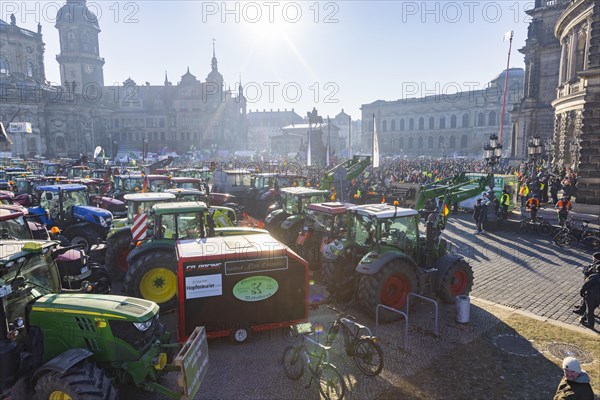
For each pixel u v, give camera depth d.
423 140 123.81
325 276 10.20
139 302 6.37
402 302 9.29
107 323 5.82
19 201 18.50
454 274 10.23
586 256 14.86
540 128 50.97
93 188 22.38
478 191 13.13
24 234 10.30
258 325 8.16
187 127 100.12
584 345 8.00
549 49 49.31
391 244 9.66
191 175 28.84
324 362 6.53
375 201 26.36
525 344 8.08
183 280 7.62
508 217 22.27
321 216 12.47
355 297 9.58
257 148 165.88
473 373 7.10
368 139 136.50
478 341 8.22
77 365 5.44
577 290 11.23
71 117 73.19
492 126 106.88
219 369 7.29
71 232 14.35
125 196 13.03
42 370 5.36
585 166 22.14
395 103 128.88
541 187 26.23
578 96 30.50
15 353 5.43
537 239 17.86
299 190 15.79
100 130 85.00
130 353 5.89
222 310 7.90
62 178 22.20
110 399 5.34
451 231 19.78
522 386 6.71
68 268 8.80
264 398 6.50
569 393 4.81
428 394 6.52
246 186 23.97
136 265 9.34
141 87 102.75
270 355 7.77
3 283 5.80
